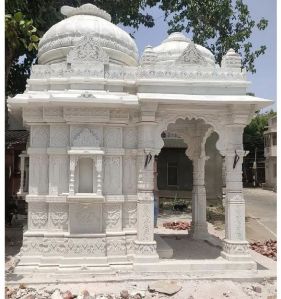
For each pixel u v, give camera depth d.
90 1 15.62
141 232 7.00
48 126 7.22
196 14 16.38
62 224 7.02
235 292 6.07
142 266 6.81
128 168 7.33
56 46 8.19
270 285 6.46
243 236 7.18
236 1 16.41
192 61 7.44
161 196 23.41
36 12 12.05
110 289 6.08
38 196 7.06
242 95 7.36
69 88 7.31
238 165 7.29
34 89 7.43
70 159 6.92
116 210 7.16
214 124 7.36
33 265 6.84
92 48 7.44
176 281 6.45
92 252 6.89
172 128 9.90
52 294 5.80
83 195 6.87
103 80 7.30
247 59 16.03
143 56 7.37
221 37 16.64
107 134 7.25
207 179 20.45
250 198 26.58
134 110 7.24
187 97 7.00
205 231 9.80
